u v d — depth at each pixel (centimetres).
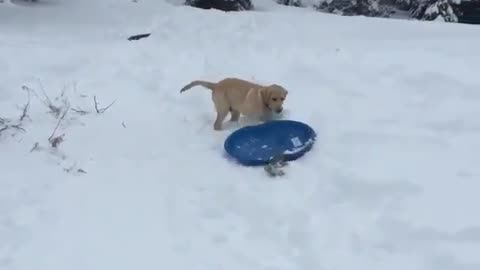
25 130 529
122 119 559
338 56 655
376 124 500
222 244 380
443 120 493
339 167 439
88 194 438
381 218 384
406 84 565
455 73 565
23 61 675
